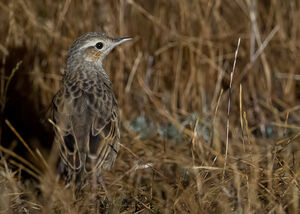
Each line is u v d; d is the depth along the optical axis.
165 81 13.45
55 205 9.05
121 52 12.89
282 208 8.26
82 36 10.39
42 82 12.55
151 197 9.10
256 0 13.70
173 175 10.53
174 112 12.77
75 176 8.70
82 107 9.38
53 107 9.75
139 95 13.14
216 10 13.32
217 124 11.90
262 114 12.67
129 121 12.71
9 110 12.07
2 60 12.51
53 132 9.60
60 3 12.77
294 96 13.64
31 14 12.68
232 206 8.75
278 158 9.66
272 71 13.72
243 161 9.30
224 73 13.23
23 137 11.80
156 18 13.50
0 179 9.95
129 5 13.21
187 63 13.20
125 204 9.34
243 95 12.92
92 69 10.36
